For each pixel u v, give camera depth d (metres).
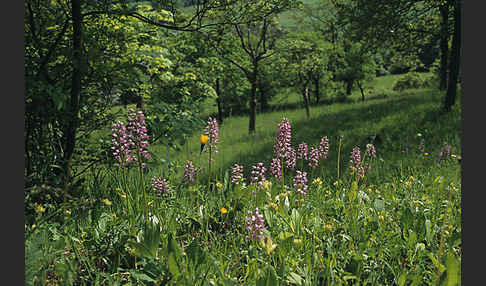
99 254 2.86
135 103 5.49
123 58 5.39
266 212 3.31
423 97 19.53
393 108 17.62
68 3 4.74
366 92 42.22
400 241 3.21
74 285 2.50
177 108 5.32
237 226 3.73
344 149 11.75
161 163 4.89
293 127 17.28
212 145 3.86
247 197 4.00
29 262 2.36
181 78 7.17
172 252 2.35
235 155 12.84
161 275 2.51
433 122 13.38
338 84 39.28
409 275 2.50
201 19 5.80
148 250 2.63
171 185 4.70
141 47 6.16
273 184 4.47
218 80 24.17
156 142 5.12
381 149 11.48
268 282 2.24
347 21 16.02
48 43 4.43
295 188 4.04
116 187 4.29
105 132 4.78
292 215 3.28
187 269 2.43
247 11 6.18
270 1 6.27
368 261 2.96
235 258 2.92
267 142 15.15
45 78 4.04
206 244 3.08
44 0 4.72
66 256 2.80
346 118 17.59
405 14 14.41
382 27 14.48
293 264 2.72
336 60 32.72
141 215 3.29
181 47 14.31
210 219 3.81
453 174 6.06
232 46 17.44
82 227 3.34
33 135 4.01
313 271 2.72
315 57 21.66
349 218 3.47
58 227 3.14
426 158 8.61
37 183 3.33
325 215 3.90
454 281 2.28
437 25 16.50
